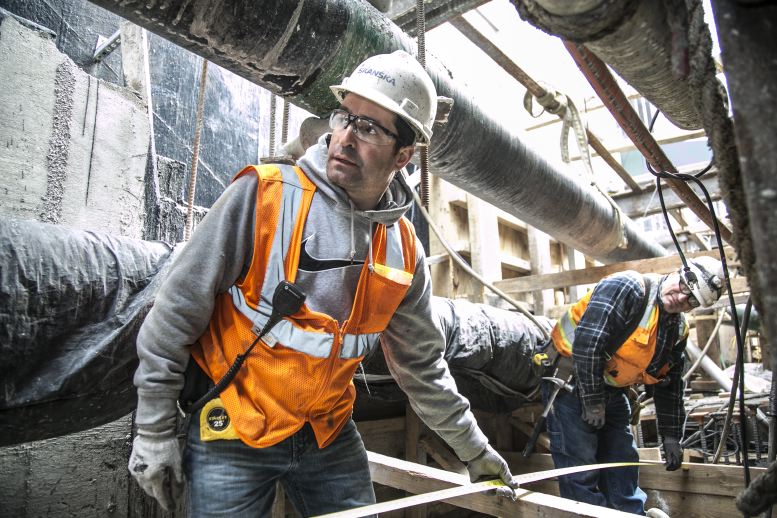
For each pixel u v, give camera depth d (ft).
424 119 3.98
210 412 3.53
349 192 3.84
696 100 2.00
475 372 9.57
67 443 5.97
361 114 3.73
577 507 4.29
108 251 4.76
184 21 3.93
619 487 7.92
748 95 1.48
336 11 4.58
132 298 4.78
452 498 5.17
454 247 13.92
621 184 23.45
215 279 3.46
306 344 3.56
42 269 4.12
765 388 14.05
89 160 6.98
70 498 5.91
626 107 4.85
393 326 4.50
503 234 16.01
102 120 7.19
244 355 3.50
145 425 3.37
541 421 8.34
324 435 3.90
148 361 3.40
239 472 3.51
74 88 6.89
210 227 3.51
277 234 3.59
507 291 13.48
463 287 13.80
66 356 4.24
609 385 8.09
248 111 12.75
